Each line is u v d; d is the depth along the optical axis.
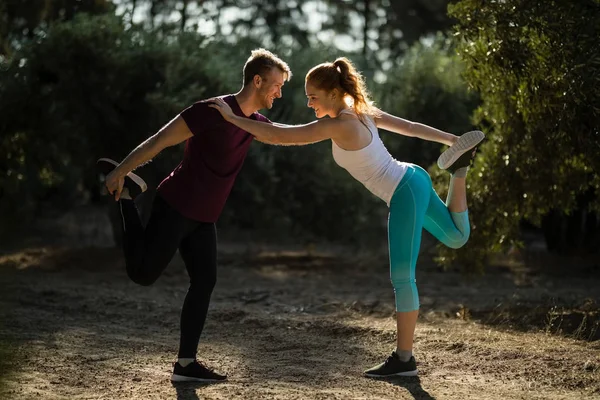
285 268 15.30
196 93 14.28
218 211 5.52
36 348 6.62
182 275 13.54
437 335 7.35
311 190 16.92
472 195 9.52
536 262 15.62
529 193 9.16
